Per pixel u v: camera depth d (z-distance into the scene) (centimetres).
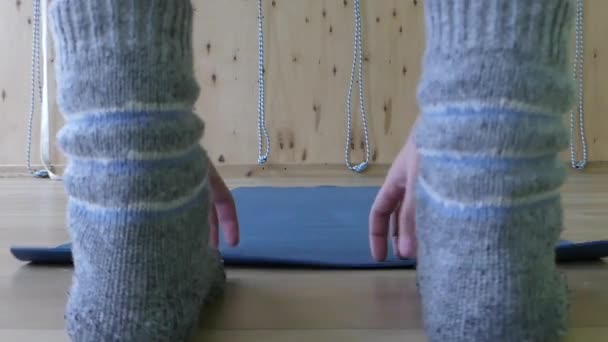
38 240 76
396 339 42
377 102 173
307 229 75
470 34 34
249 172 173
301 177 167
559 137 35
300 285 54
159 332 37
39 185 144
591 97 171
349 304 49
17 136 169
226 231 52
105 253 37
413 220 47
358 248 66
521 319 35
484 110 34
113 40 35
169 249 37
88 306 37
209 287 46
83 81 36
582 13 169
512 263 35
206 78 172
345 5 171
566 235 79
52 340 42
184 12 38
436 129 35
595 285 54
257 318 46
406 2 171
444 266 36
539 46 34
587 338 41
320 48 172
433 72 36
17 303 50
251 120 173
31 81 168
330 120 174
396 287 54
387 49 172
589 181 148
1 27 166
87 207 37
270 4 170
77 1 36
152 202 36
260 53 171
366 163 174
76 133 36
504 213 34
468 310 35
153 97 36
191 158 39
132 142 35
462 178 34
